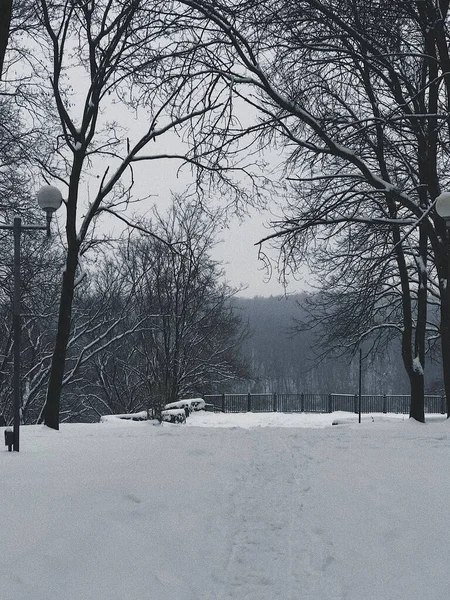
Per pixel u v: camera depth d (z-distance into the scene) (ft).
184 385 122.42
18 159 67.92
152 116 57.31
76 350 146.30
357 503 21.61
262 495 22.82
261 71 53.52
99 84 54.19
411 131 59.36
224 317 139.03
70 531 17.53
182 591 14.74
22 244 75.72
